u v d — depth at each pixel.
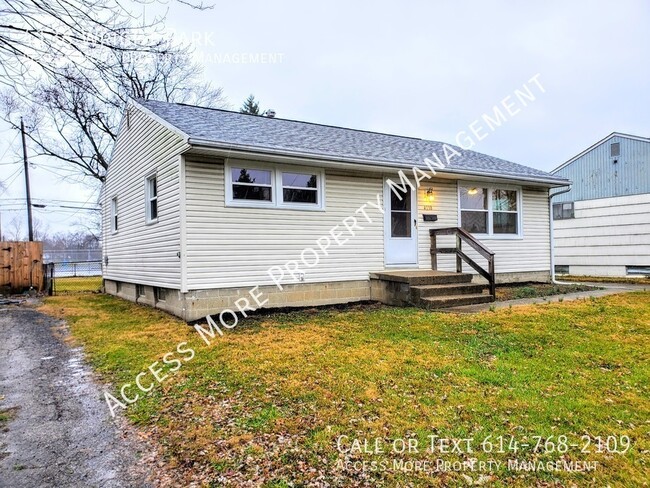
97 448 2.85
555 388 3.56
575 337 5.06
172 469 2.55
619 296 8.00
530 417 3.04
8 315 8.18
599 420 2.99
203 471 2.51
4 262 11.95
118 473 2.53
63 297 11.38
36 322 7.39
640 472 2.38
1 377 4.38
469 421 3.00
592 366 4.10
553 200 16.06
